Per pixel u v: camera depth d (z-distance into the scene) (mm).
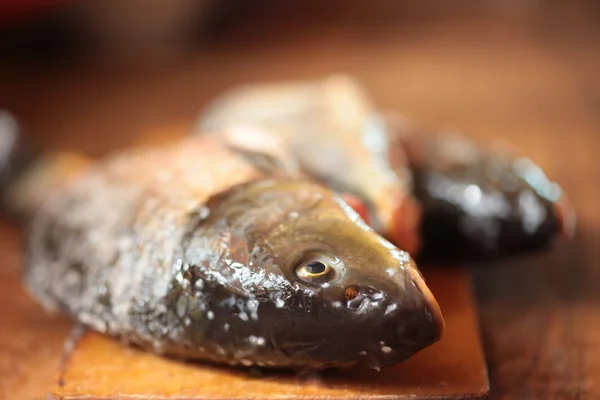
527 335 438
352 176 455
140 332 402
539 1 1123
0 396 428
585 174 563
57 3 935
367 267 363
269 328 371
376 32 1056
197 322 383
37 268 454
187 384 399
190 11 1046
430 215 461
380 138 474
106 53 1016
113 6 994
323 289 363
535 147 614
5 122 585
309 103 510
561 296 459
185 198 409
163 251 396
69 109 812
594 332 438
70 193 467
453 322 424
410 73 857
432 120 698
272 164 441
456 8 1143
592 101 716
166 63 974
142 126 741
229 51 1011
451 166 471
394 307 358
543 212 447
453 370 396
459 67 864
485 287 466
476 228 456
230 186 405
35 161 565
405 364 399
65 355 429
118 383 404
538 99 735
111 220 428
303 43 1026
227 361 393
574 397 408
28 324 469
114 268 412
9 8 918
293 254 369
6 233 553
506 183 458
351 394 387
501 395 410
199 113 769
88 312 421
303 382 393
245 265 373
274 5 1228
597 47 894
